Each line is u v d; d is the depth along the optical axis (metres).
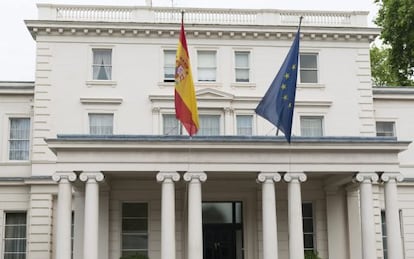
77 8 33.66
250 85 33.50
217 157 25.58
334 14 35.19
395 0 43.81
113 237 29.64
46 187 31.55
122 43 33.28
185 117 25.30
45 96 32.38
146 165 25.28
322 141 25.81
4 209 32.16
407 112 36.09
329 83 34.09
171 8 34.03
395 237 25.61
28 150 33.62
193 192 25.17
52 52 32.81
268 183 25.59
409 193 34.84
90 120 32.56
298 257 24.98
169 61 33.53
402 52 45.25
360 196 26.17
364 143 26.05
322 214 30.73
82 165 25.02
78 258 26.77
